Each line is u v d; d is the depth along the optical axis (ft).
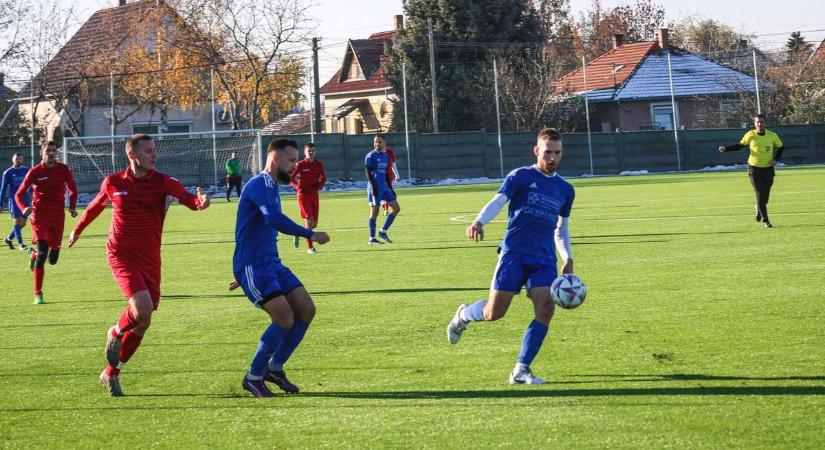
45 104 298.35
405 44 298.76
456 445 25.43
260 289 32.73
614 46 374.22
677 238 82.02
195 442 27.09
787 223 91.04
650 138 261.65
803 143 266.57
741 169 256.32
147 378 36.14
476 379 33.45
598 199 145.28
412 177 242.78
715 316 43.62
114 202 34.50
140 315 33.09
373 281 62.90
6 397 33.76
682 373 32.71
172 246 96.07
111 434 28.37
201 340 43.78
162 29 281.95
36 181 61.26
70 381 36.19
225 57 282.15
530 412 28.48
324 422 28.53
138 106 284.20
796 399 28.58
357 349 39.99
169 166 224.12
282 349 33.01
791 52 335.67
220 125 330.13
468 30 299.17
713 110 309.42
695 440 24.93
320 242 32.81
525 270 33.47
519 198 33.68
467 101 290.56
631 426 26.50
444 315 47.75
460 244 86.94
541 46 306.14
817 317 42.24
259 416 29.71
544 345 38.91
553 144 33.50
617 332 40.96
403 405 30.17
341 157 237.04
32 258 59.47
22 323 51.13
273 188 33.37
